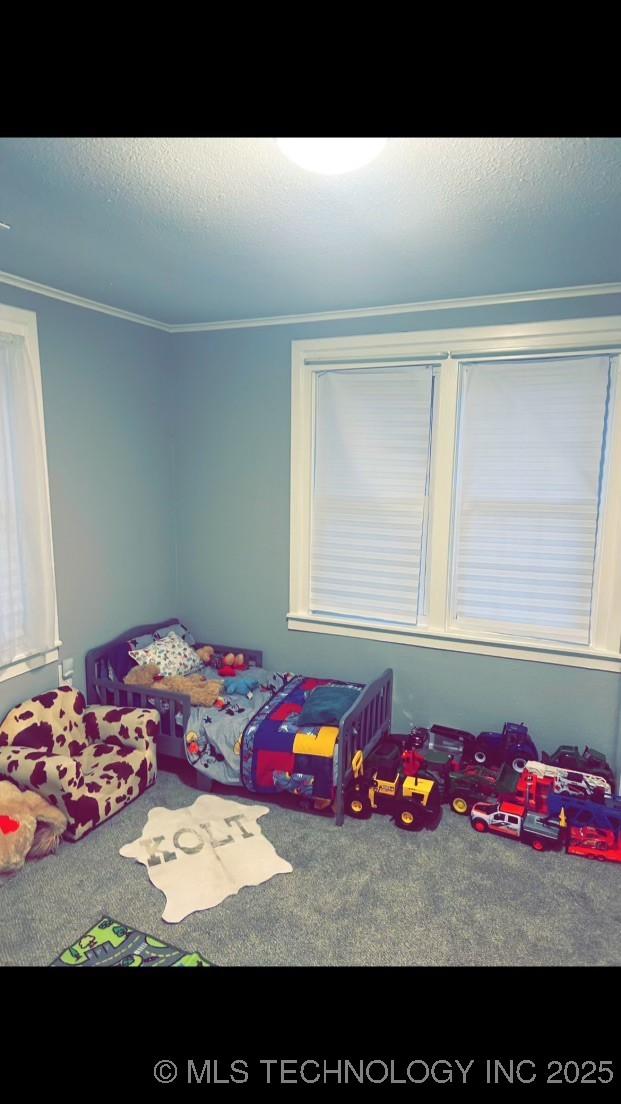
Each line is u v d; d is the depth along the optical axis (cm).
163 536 430
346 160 159
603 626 335
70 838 293
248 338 395
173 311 368
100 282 303
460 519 362
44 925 242
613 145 158
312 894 262
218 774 330
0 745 303
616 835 292
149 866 276
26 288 307
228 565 428
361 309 357
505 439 345
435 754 341
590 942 239
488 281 297
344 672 400
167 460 430
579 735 345
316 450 392
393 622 387
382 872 277
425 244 240
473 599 366
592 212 206
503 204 200
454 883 271
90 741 343
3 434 302
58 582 345
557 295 315
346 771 313
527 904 259
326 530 398
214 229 225
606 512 328
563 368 327
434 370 353
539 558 347
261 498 409
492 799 323
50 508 335
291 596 407
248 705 358
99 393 363
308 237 233
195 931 240
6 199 198
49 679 342
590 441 327
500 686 358
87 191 191
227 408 410
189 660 398
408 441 366
